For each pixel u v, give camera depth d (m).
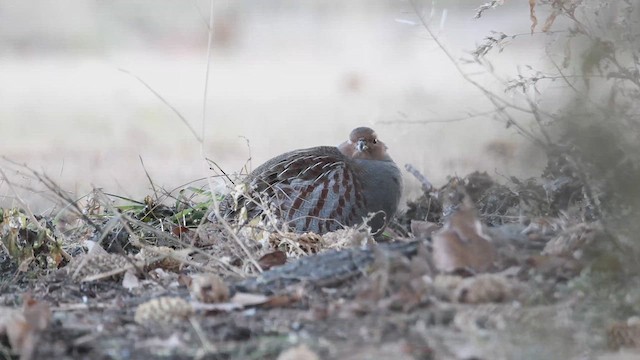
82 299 9.17
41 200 16.45
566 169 10.59
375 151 13.97
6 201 16.09
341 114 27.39
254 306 8.21
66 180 19.30
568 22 11.07
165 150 22.98
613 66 10.06
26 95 31.56
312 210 13.15
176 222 12.67
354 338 7.29
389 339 7.22
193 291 8.62
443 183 15.90
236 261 10.12
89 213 12.47
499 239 8.93
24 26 40.28
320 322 7.66
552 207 10.50
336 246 10.62
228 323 7.77
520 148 12.49
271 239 10.80
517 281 8.06
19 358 7.41
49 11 41.50
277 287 8.58
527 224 10.26
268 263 9.80
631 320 7.44
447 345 7.04
